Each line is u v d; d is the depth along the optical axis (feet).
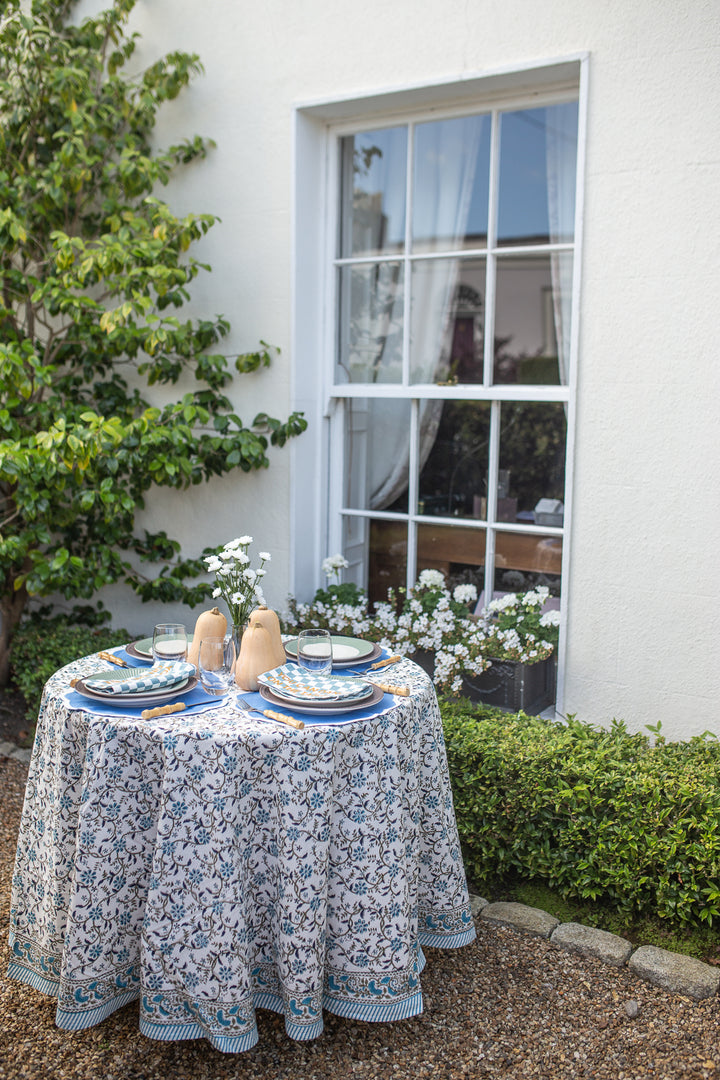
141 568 15.67
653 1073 6.98
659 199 10.58
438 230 13.10
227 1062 7.16
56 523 13.93
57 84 13.43
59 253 13.02
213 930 6.81
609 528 11.19
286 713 7.32
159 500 15.26
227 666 7.74
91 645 14.19
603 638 11.34
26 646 14.37
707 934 8.61
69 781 7.29
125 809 7.09
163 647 8.01
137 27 14.71
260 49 13.51
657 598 10.96
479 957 8.46
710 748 9.79
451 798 8.52
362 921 7.25
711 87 10.19
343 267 13.98
